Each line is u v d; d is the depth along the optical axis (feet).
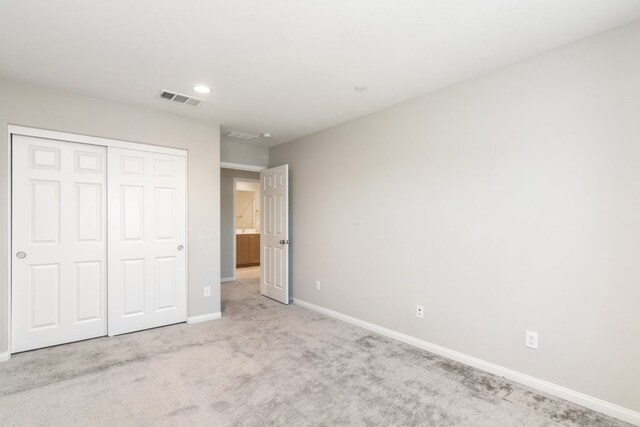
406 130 10.14
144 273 11.03
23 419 6.17
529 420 6.23
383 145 10.86
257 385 7.47
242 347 9.66
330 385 7.48
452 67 7.98
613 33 6.38
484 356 8.25
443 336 9.12
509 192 7.80
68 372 8.02
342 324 11.87
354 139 11.94
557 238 7.06
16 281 9.02
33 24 6.27
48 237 9.47
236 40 6.86
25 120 8.97
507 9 5.78
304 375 7.95
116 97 9.98
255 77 8.59
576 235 6.81
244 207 28.68
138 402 6.76
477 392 7.20
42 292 9.39
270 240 15.74
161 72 8.32
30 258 9.21
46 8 5.78
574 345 6.84
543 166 7.27
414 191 9.89
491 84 8.14
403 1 5.60
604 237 6.48
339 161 12.57
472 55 7.41
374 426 6.04
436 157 9.32
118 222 10.55
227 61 7.75
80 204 9.97
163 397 6.95
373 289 11.14
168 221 11.53
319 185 13.53
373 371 8.18
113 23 6.26
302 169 14.47
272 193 15.57
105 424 6.05
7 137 8.75
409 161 10.03
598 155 6.55
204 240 12.24
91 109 9.96
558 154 7.05
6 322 8.70
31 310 9.23
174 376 7.86
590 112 6.64
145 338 10.32
